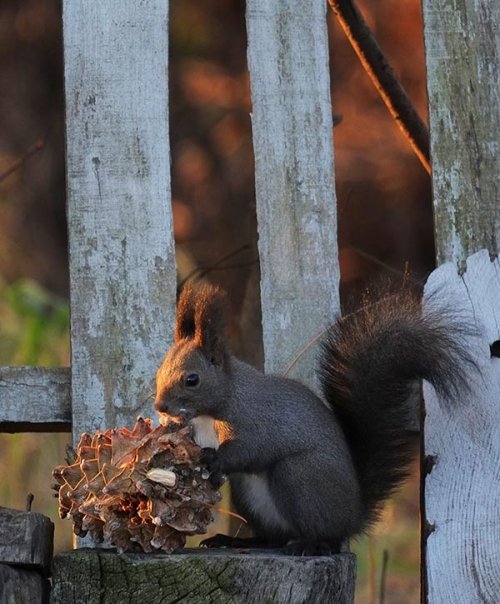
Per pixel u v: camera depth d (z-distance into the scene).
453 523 7.69
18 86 17.91
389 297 8.07
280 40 8.18
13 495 11.48
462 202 8.14
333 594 6.64
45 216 17.75
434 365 7.62
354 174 17.12
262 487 7.80
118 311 7.94
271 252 8.06
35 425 8.02
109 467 6.63
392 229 17.28
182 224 16.92
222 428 7.79
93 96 8.07
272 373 8.02
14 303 12.56
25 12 17.83
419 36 16.33
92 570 6.41
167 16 8.13
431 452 7.78
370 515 8.03
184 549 7.03
